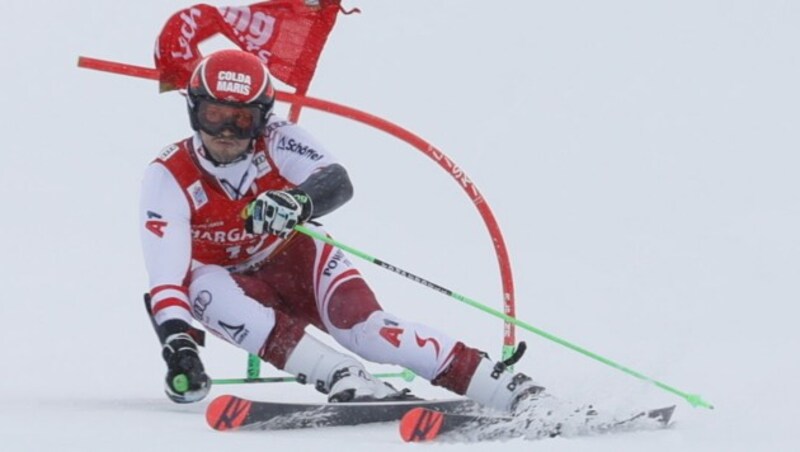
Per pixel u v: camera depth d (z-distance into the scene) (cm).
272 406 1966
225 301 2281
